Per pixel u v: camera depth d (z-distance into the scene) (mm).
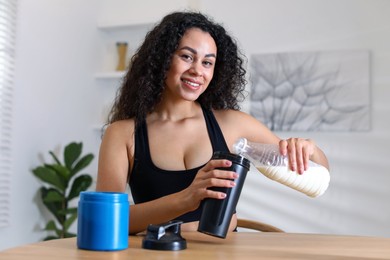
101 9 3711
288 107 3248
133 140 1444
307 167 1129
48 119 3125
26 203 2934
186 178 1403
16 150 2838
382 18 3141
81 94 3475
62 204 3004
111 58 3734
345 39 3189
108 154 1411
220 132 1511
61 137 3262
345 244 1045
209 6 3445
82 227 911
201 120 1523
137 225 1182
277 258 856
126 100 1546
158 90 1491
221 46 1531
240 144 1104
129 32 3713
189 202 1079
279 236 1168
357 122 3115
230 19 3391
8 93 2738
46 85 3104
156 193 1397
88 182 3033
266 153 1116
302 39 3262
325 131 3176
